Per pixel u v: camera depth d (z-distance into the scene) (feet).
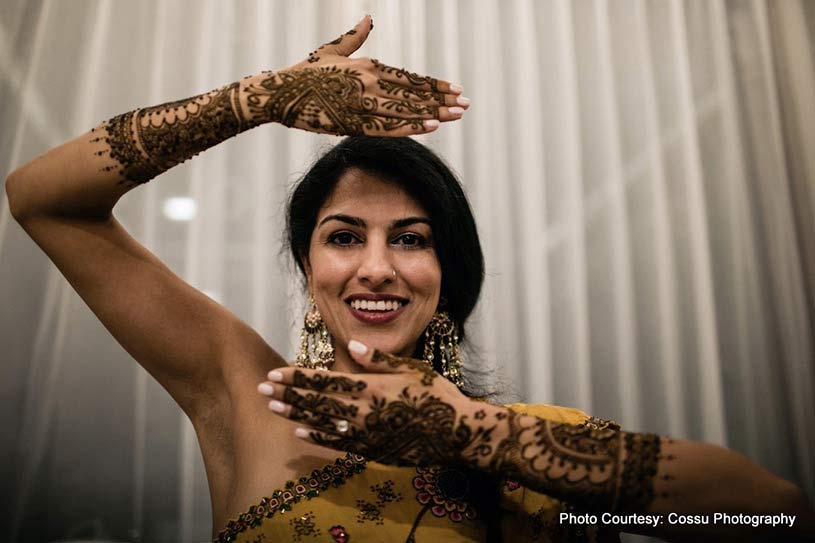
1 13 6.36
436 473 3.18
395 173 3.47
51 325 6.01
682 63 7.41
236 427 3.38
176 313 3.52
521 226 7.02
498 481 3.18
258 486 3.12
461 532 3.07
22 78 6.33
